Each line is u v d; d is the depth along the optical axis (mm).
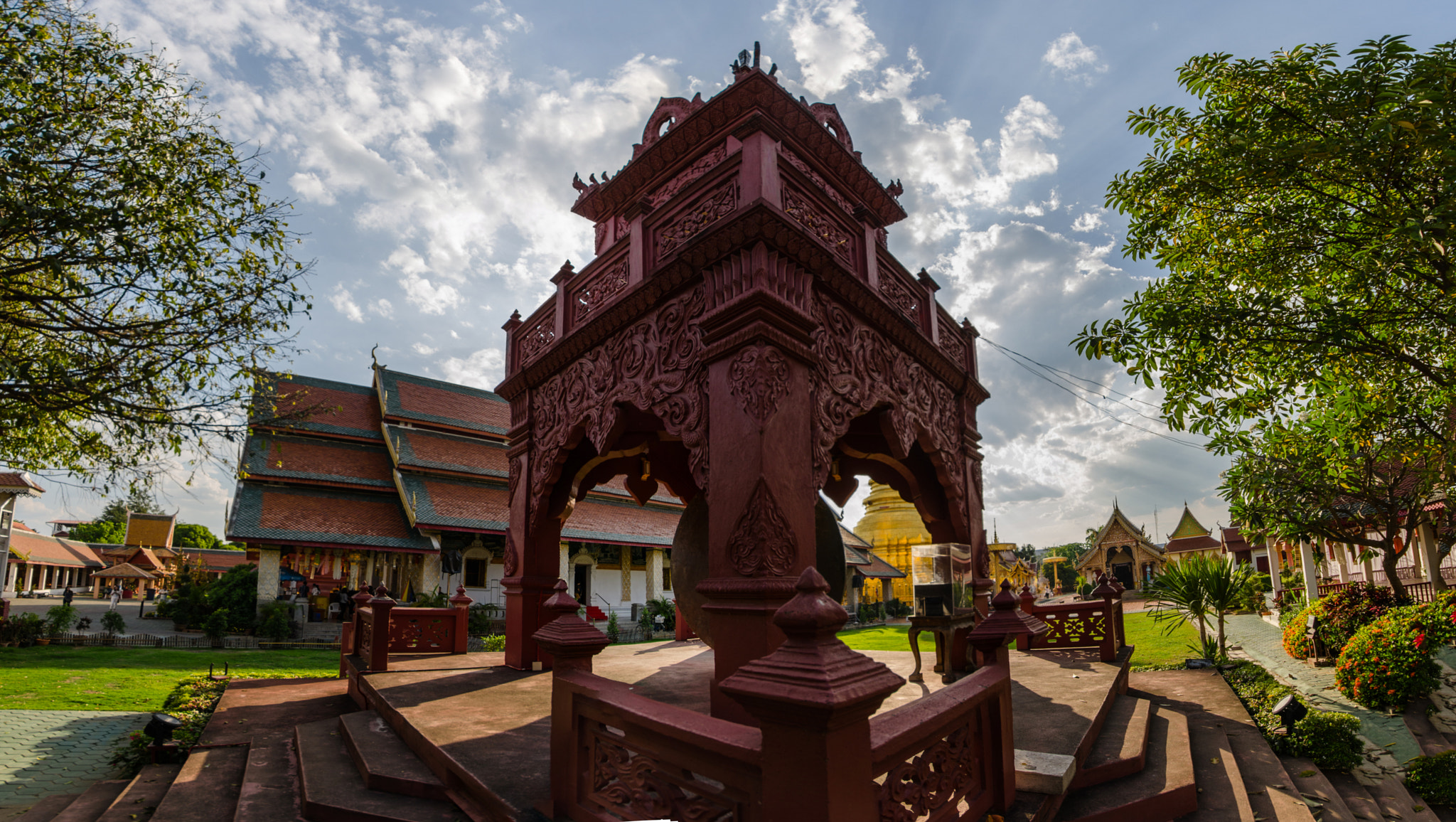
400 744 5043
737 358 4828
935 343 7457
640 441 8070
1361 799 5672
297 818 4027
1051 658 8328
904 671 7730
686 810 2633
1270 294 7500
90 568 57344
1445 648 9875
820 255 5297
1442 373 6902
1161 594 12078
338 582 24016
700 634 6574
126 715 8523
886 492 44625
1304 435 9438
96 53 7438
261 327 7879
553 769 3365
